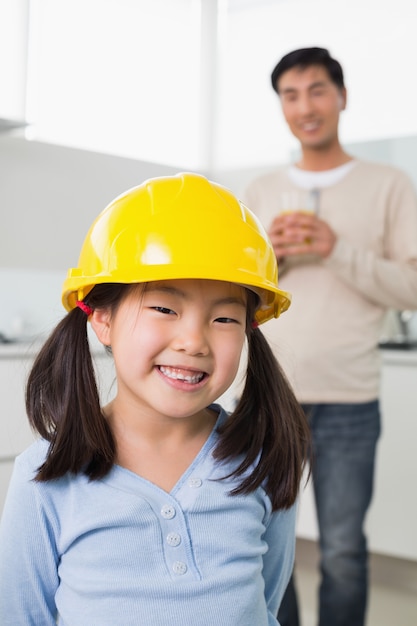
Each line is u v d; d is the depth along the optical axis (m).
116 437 1.05
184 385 0.96
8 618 1.04
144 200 1.00
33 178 3.85
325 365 2.28
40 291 3.92
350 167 2.35
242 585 1.01
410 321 3.88
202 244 0.95
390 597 3.25
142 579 0.97
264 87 4.27
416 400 3.46
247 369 1.15
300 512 3.65
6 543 1.03
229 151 4.43
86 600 0.98
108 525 0.99
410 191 2.33
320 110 2.29
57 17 3.87
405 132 3.82
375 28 3.88
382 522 3.52
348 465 2.30
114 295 0.99
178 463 1.05
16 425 3.20
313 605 3.04
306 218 2.22
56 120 3.92
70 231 4.00
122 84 4.18
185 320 0.95
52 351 1.10
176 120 4.42
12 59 3.61
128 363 0.97
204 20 4.46
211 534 1.02
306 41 4.10
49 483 1.02
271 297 1.09
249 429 1.11
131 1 4.16
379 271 2.22
